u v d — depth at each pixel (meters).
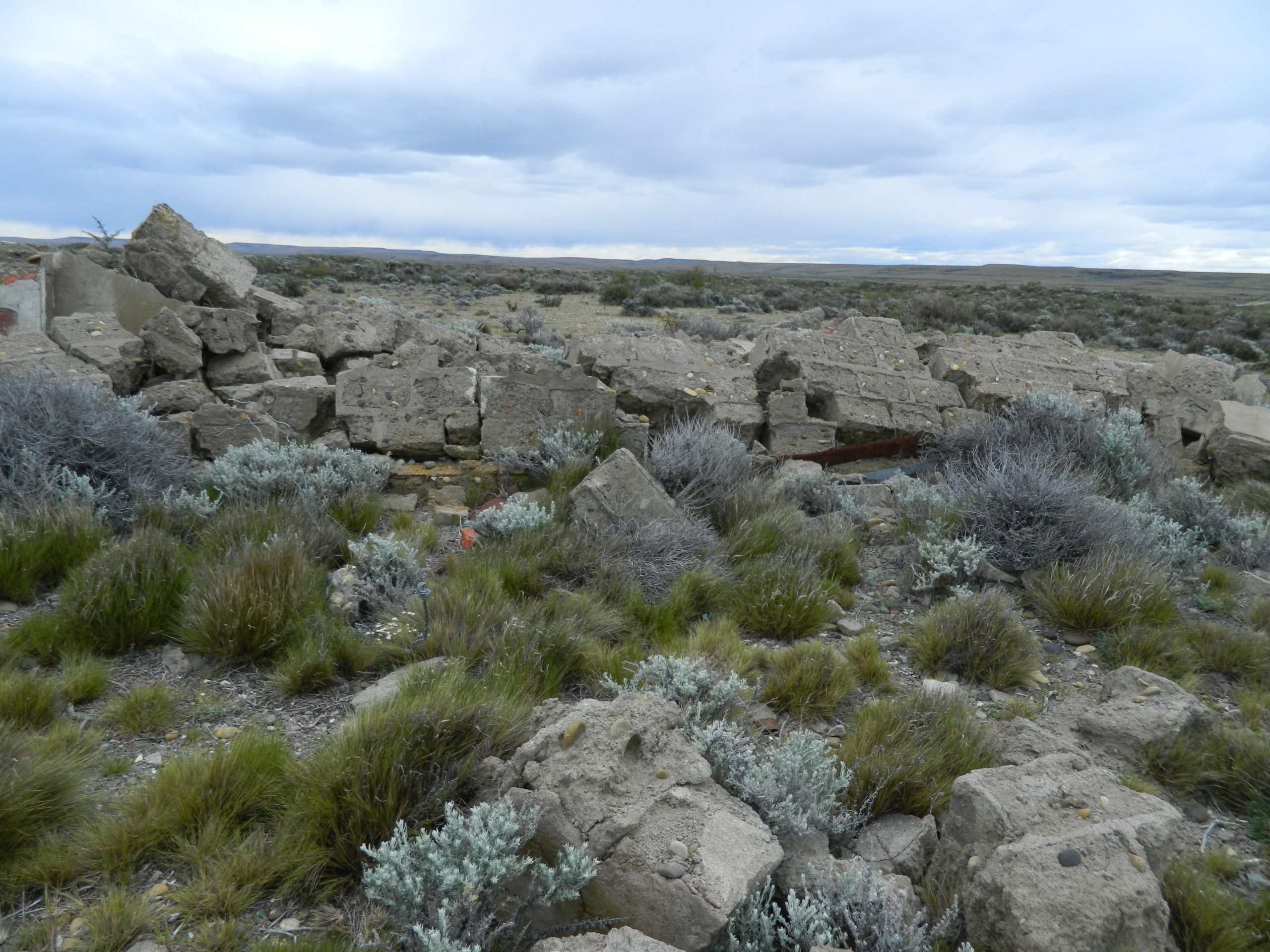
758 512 7.60
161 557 5.38
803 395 10.38
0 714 3.94
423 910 2.78
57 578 5.64
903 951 2.79
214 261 11.43
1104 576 6.12
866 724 4.24
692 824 3.06
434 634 4.93
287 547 5.48
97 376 8.31
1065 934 2.62
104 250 13.42
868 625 5.92
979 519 7.24
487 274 47.12
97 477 6.83
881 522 8.02
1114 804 3.21
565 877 2.79
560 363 10.98
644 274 55.22
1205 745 4.28
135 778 3.70
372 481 7.86
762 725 4.47
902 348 12.06
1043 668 5.44
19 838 3.16
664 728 3.58
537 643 4.91
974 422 10.38
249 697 4.48
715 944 2.84
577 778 3.18
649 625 5.72
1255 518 8.32
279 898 3.02
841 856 3.40
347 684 4.69
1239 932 3.03
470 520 7.39
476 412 8.98
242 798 3.39
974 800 3.22
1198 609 6.45
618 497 7.12
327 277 35.53
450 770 3.53
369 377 9.12
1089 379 12.02
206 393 8.90
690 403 10.25
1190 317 37.25
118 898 2.88
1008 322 32.38
